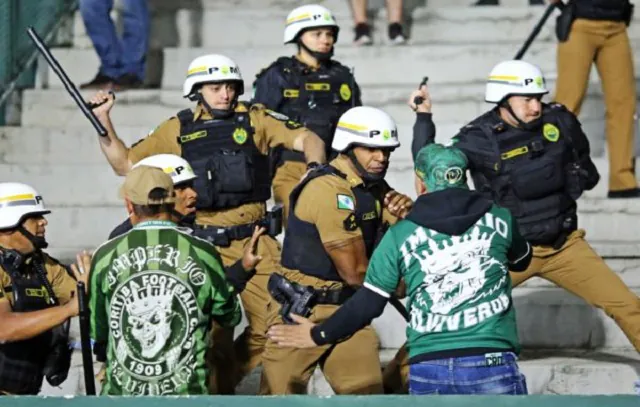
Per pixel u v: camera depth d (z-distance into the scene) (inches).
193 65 1022.4
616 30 1264.8
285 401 745.0
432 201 821.2
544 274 1042.7
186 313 789.9
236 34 1465.3
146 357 786.2
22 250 911.0
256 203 1014.4
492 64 1395.2
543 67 1398.9
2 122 1370.6
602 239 1232.8
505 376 807.1
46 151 1341.0
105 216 1259.8
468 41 1448.1
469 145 1016.9
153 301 788.6
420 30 1455.5
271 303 952.3
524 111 1010.1
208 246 803.4
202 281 793.6
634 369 1071.0
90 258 836.0
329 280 921.5
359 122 916.0
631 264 1176.8
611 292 1024.9
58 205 1266.0
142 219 802.2
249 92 1393.9
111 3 1375.5
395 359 987.9
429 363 811.4
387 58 1395.2
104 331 812.6
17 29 1395.2
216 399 747.4
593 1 1254.9
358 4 1409.9
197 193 999.0
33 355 914.7
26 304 902.4
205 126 1013.2
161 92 1352.1
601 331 1143.0
